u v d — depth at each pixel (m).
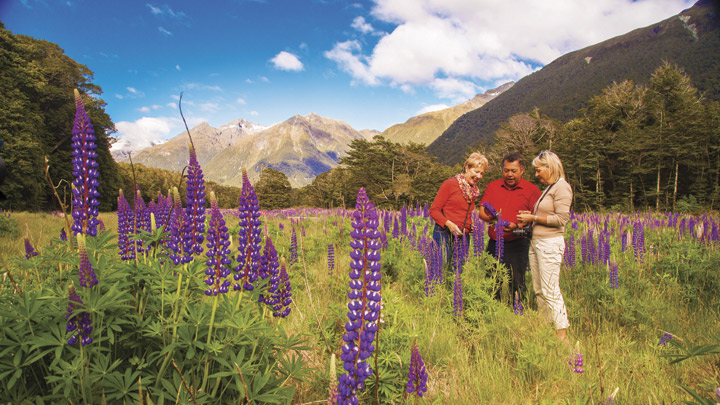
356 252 1.88
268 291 2.84
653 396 2.96
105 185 52.25
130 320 2.31
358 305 1.84
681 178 46.75
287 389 2.33
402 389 2.79
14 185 34.31
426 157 69.25
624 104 54.62
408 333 3.45
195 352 2.28
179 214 2.48
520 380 3.38
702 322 4.70
